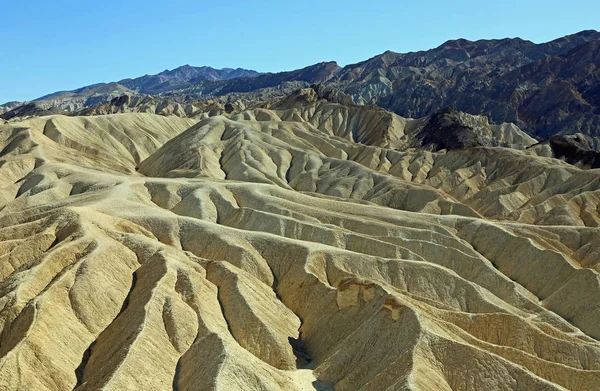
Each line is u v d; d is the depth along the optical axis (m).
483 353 47.66
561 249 87.00
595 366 54.19
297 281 68.00
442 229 89.69
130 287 64.69
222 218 94.44
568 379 49.75
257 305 61.38
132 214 82.25
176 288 61.25
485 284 76.69
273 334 57.34
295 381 52.09
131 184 102.62
